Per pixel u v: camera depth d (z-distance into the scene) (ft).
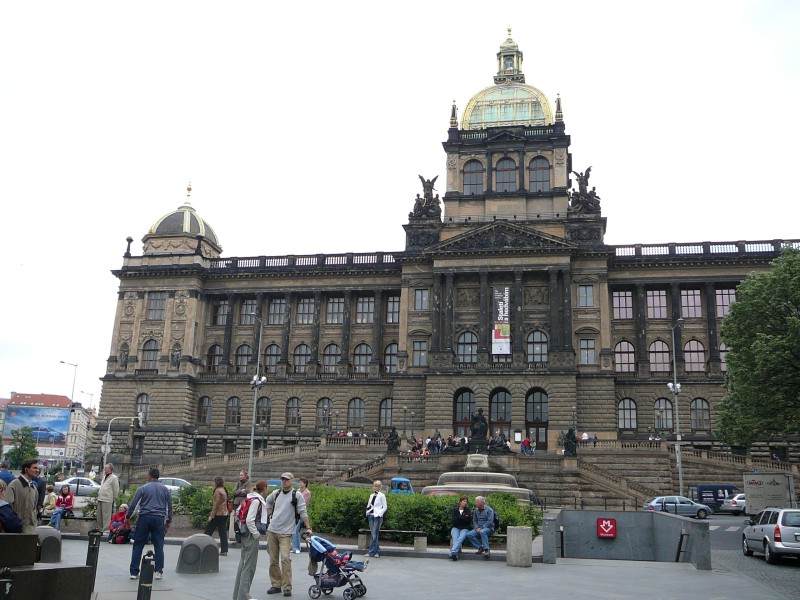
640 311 328.49
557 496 232.53
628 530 128.26
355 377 344.90
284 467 282.36
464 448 251.80
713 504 235.81
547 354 316.19
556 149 348.38
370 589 80.84
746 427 205.67
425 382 318.04
